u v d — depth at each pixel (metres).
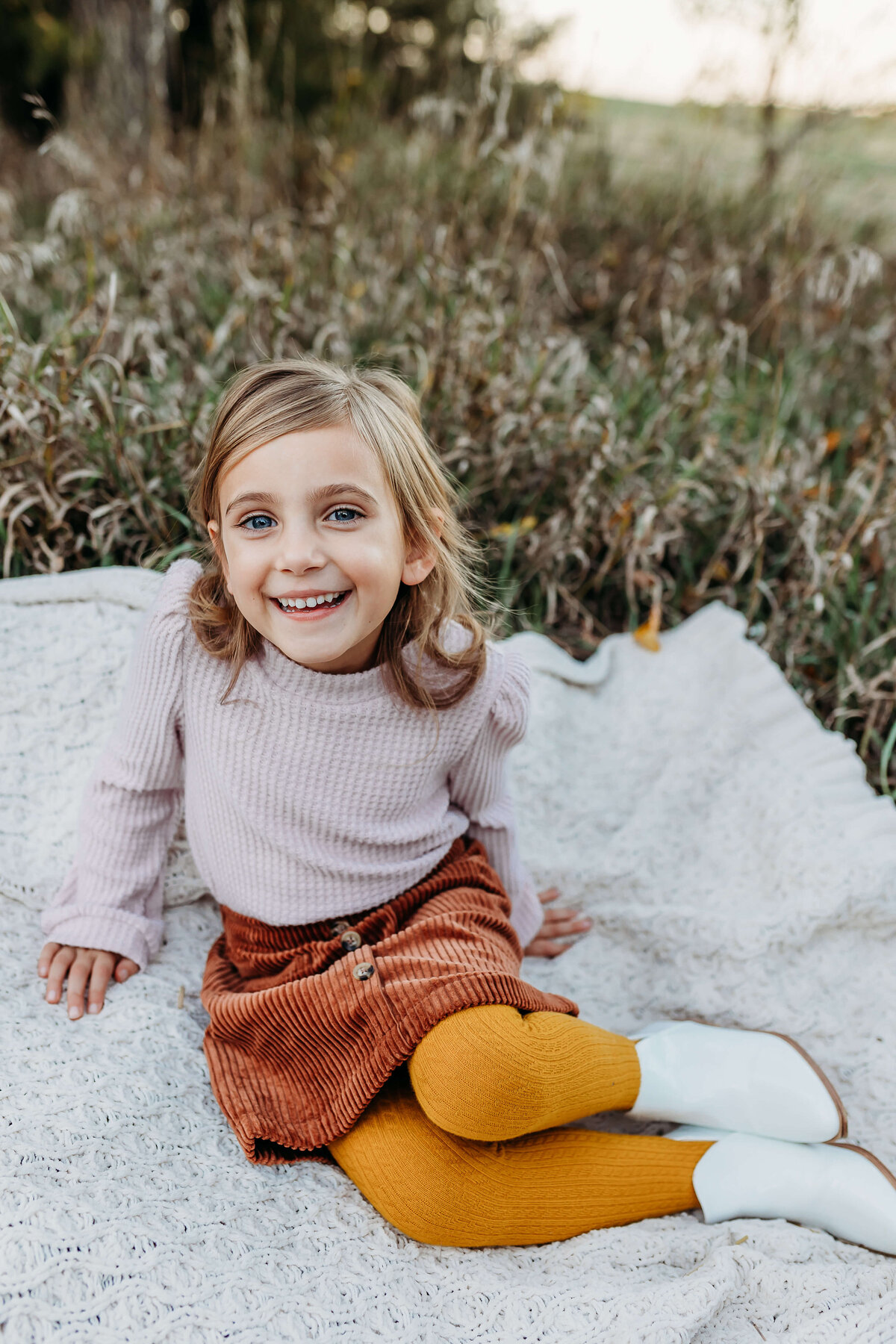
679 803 2.04
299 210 3.81
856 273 2.97
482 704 1.58
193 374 2.65
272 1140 1.39
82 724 1.77
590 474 2.47
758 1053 1.57
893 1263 1.43
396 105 5.27
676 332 3.08
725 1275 1.30
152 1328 1.13
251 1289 1.21
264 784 1.50
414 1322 1.24
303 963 1.47
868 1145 1.62
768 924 1.78
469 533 2.44
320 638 1.38
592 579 2.58
